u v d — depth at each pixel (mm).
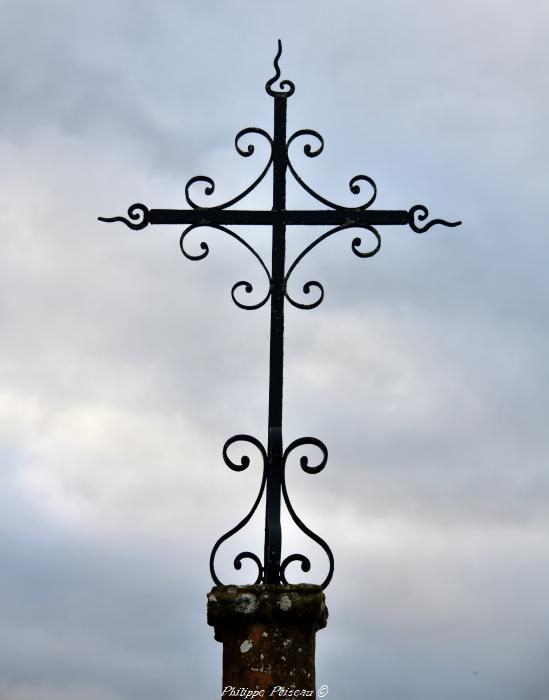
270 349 7023
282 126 7391
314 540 6668
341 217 7262
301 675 6395
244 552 6668
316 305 7094
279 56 7504
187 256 7301
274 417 6895
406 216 7277
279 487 6750
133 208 7309
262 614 6418
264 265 7168
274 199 7301
